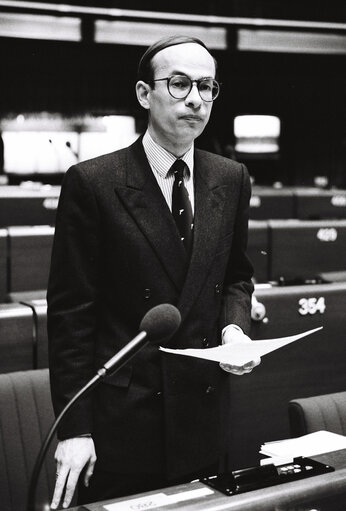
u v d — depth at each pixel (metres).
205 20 11.17
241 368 1.68
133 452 1.72
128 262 1.72
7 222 6.90
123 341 1.73
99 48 11.70
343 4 10.22
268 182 15.69
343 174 15.21
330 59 12.85
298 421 2.20
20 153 13.17
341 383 3.06
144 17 11.05
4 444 2.16
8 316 2.68
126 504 1.36
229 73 13.48
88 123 13.32
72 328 1.71
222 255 1.81
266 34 11.68
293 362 2.96
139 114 13.48
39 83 13.00
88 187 1.71
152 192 1.75
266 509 1.36
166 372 1.72
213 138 14.43
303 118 15.25
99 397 1.73
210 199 1.81
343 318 3.05
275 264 5.46
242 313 1.84
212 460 1.79
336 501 1.43
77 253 1.72
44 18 10.66
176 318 1.33
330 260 5.62
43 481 2.20
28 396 2.23
